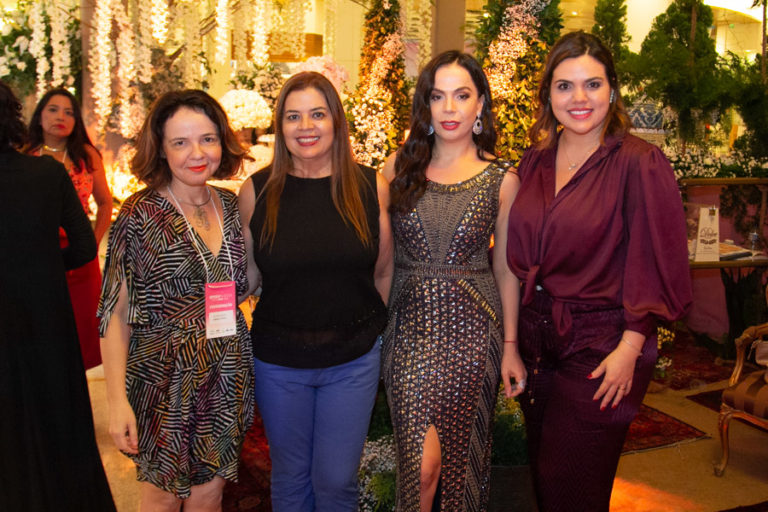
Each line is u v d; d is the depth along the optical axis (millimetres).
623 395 2025
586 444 2072
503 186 2191
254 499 2930
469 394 2160
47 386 2033
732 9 6680
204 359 1884
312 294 2012
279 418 2070
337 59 8375
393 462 2760
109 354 1822
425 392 2131
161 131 1855
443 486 2174
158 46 4809
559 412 2121
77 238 2283
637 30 6691
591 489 2105
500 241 2256
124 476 3082
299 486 2164
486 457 2301
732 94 4828
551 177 2129
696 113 5000
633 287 1955
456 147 2230
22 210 1992
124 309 1843
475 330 2168
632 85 5078
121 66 4520
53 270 2070
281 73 5434
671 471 3367
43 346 2023
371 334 2096
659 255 1910
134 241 1825
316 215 2021
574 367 2076
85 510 2154
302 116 1969
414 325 2180
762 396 3135
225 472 1958
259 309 2078
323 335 2016
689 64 4895
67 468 2088
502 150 3588
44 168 2102
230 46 6246
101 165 3752
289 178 2074
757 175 4934
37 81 4641
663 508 3018
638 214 1940
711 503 3074
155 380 1842
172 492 1868
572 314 2072
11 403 1950
